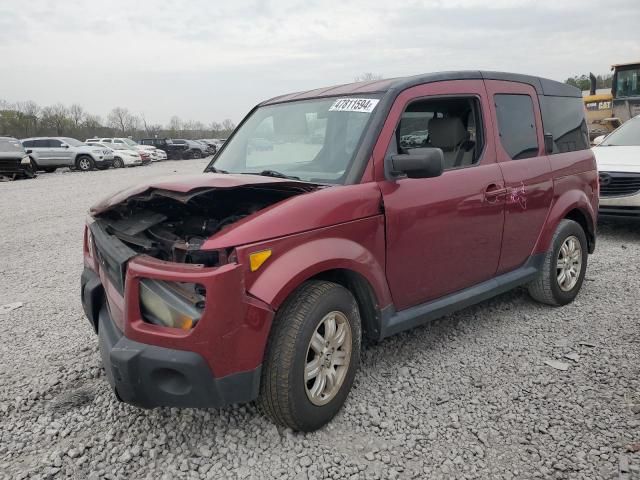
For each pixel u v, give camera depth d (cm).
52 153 2723
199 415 312
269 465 269
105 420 310
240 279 256
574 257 482
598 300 491
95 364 382
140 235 323
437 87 373
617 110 1291
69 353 403
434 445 282
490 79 416
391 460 271
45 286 591
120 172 2609
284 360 272
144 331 259
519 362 371
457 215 366
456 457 271
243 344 260
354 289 324
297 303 280
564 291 471
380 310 325
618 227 816
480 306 482
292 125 385
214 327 251
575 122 502
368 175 322
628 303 478
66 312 497
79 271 655
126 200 318
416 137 376
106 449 284
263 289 264
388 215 323
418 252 345
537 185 434
